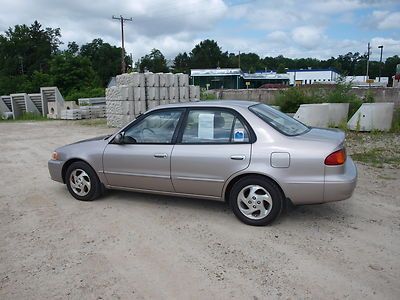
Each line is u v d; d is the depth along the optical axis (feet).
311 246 13.32
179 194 16.70
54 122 71.20
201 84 184.96
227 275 11.49
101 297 10.53
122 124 52.60
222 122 15.67
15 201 19.27
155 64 353.31
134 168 17.28
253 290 10.68
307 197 14.26
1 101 90.17
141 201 18.61
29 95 89.51
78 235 14.70
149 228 15.23
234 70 182.70
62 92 179.01
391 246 13.25
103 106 80.07
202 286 10.93
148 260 12.53
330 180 13.91
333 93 51.57
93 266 12.24
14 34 277.44
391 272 11.48
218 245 13.52
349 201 18.11
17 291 10.95
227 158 15.07
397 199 18.42
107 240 14.17
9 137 48.03
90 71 189.37
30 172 26.00
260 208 14.89
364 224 15.28
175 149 16.24
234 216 16.30
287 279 11.20
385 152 29.96
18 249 13.62
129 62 321.52
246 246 13.41
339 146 14.28
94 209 17.67
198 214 16.63
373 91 65.26
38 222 16.21
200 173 15.72
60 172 19.39
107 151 17.92
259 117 15.28
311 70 217.15
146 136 17.26
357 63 346.54
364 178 22.35
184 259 12.55
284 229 14.83
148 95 52.60
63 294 10.73
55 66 183.32
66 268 12.17
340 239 13.85
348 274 11.41
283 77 206.59
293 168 14.19
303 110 42.47
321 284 10.90
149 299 10.37
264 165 14.51
